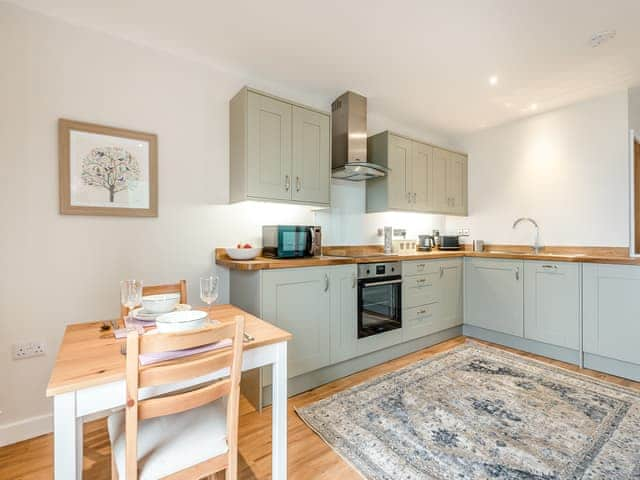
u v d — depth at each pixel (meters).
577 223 3.15
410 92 2.94
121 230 2.09
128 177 2.09
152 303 1.42
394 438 1.72
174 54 2.28
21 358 1.80
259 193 2.31
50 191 1.87
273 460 1.30
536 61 2.40
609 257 2.72
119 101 2.08
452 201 3.88
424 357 2.95
